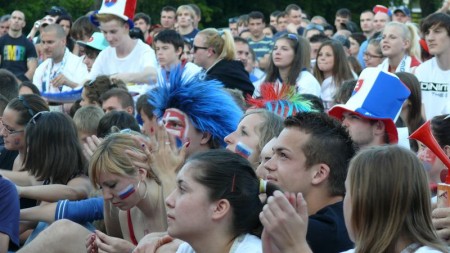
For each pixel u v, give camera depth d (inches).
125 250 347.6
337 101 496.4
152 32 1109.1
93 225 418.9
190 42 938.1
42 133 436.5
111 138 355.9
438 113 618.8
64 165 437.4
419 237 243.8
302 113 307.6
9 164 518.9
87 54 821.2
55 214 412.2
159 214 356.2
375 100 385.4
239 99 439.8
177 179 273.3
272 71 704.4
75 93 697.6
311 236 290.5
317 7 2053.4
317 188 300.5
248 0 2015.3
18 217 401.4
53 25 777.6
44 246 374.6
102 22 705.0
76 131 447.5
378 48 778.2
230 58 629.6
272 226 229.3
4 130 491.5
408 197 244.5
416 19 1993.1
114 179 348.5
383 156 247.6
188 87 388.8
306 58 691.4
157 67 724.7
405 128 411.2
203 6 1883.6
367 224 246.8
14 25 1047.0
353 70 831.7
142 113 483.5
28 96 495.8
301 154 299.1
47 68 784.9
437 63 619.5
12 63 1049.5
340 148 301.9
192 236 271.3
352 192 249.4
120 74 686.5
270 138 356.8
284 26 1218.6
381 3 2069.4
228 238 271.1
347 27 1226.6
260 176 319.0
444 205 287.0
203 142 390.6
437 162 367.6
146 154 352.8
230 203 269.0
